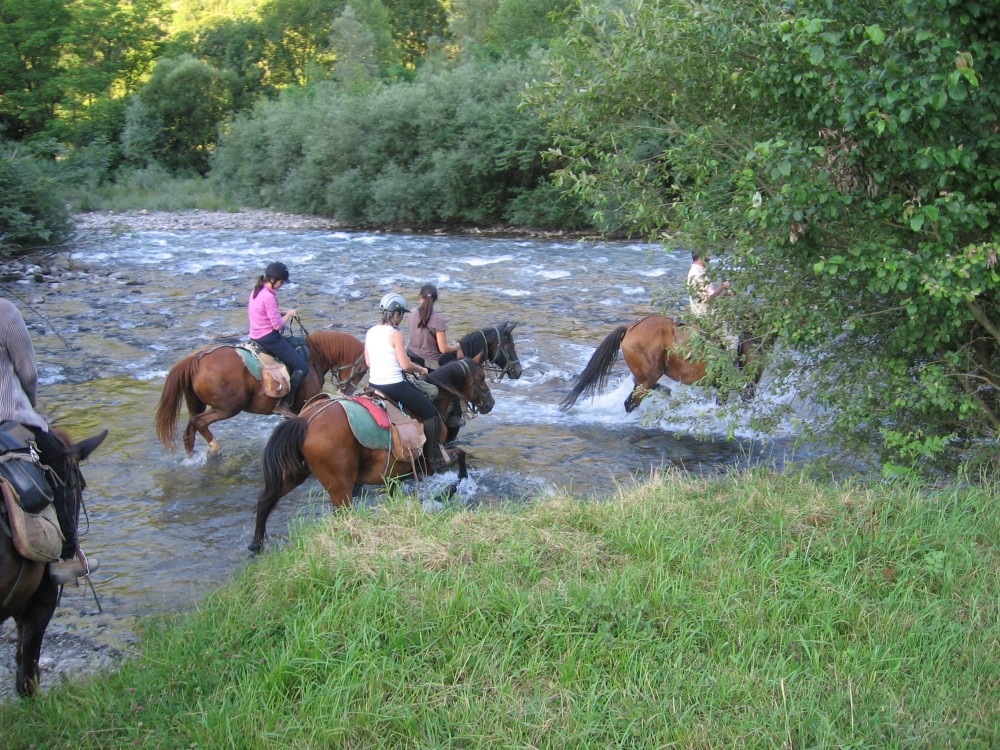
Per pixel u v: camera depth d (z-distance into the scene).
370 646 4.67
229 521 8.21
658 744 3.98
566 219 32.84
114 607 6.50
